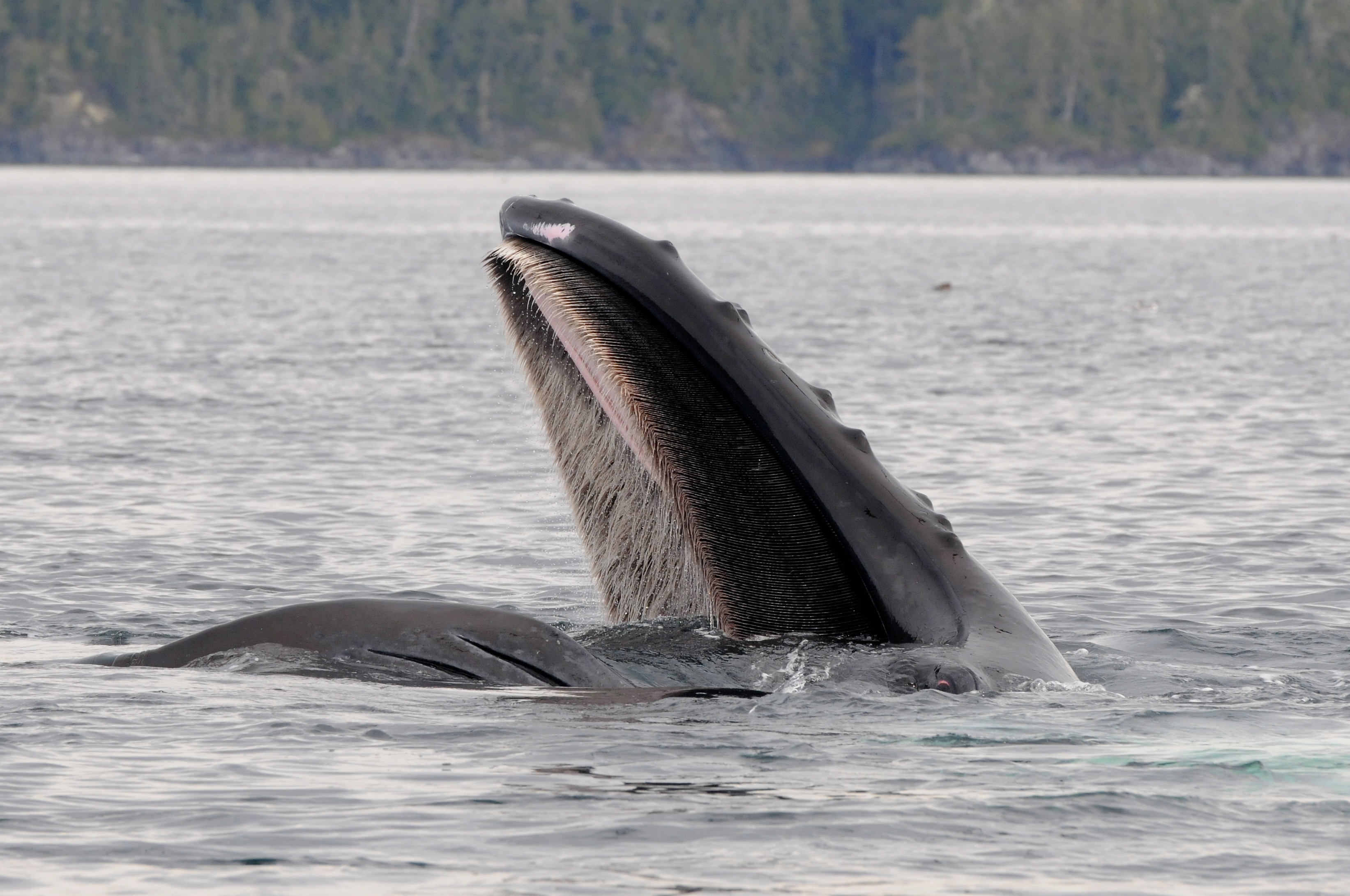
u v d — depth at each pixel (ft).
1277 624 173.17
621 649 111.55
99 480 266.16
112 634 157.07
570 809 95.45
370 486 263.70
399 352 481.87
